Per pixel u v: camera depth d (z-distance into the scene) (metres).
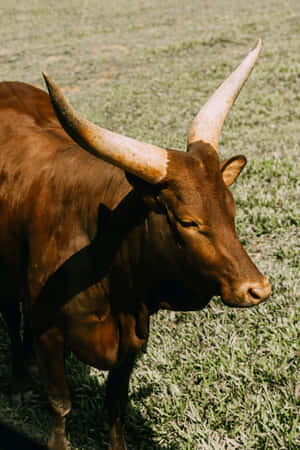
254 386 4.02
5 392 4.38
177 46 18.09
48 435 3.97
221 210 2.52
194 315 4.81
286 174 7.26
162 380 4.18
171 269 2.71
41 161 3.46
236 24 20.48
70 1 31.25
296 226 6.01
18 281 3.66
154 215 2.66
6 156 3.63
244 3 25.36
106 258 2.94
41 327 3.29
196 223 2.49
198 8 25.64
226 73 14.08
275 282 5.08
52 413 3.60
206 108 2.90
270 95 11.45
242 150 8.45
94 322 3.13
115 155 2.40
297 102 10.93
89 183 3.10
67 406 3.54
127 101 12.26
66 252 3.11
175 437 3.77
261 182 7.16
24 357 4.28
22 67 17.78
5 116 3.97
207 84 13.12
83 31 23.08
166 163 2.49
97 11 27.64
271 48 16.08
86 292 3.05
